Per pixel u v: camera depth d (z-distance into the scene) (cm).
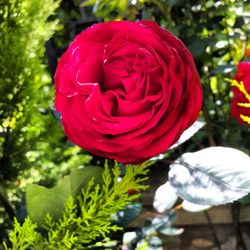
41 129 53
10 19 40
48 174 57
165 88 27
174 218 47
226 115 60
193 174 32
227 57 60
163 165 77
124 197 30
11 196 45
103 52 29
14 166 44
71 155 66
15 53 41
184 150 70
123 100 27
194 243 74
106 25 30
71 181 31
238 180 30
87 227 30
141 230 47
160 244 46
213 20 52
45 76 71
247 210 72
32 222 32
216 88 62
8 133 41
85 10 76
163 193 47
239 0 51
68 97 29
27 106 43
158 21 57
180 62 28
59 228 29
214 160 32
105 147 28
